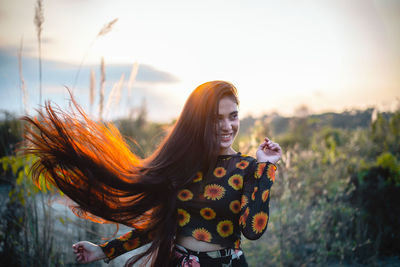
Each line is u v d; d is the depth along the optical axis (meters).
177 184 1.77
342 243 3.40
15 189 2.85
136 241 1.89
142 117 5.66
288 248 3.39
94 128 2.02
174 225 1.79
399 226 3.56
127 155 2.04
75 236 3.09
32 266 2.70
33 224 2.81
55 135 1.90
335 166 4.32
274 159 1.74
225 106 1.78
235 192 1.71
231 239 1.72
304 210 3.55
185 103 1.87
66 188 1.92
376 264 3.16
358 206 3.71
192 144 1.79
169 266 1.78
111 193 1.89
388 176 3.88
